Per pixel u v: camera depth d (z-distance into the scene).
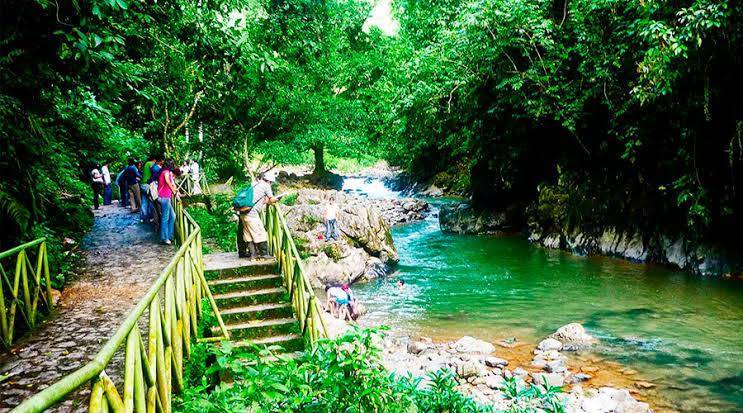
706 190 12.80
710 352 8.77
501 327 10.64
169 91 12.63
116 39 6.61
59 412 4.21
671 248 14.43
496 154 20.03
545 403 6.81
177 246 10.44
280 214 8.20
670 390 7.52
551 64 14.62
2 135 6.38
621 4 12.84
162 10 8.21
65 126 15.26
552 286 13.37
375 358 4.70
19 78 6.72
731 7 9.34
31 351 5.47
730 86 11.45
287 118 26.08
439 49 17.45
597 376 8.09
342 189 37.34
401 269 15.97
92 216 13.97
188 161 19.14
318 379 4.36
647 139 13.99
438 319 11.34
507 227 21.47
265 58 9.09
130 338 3.29
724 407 6.98
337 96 29.92
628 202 15.71
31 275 6.40
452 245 19.36
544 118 17.16
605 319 10.73
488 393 7.54
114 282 8.09
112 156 20.48
